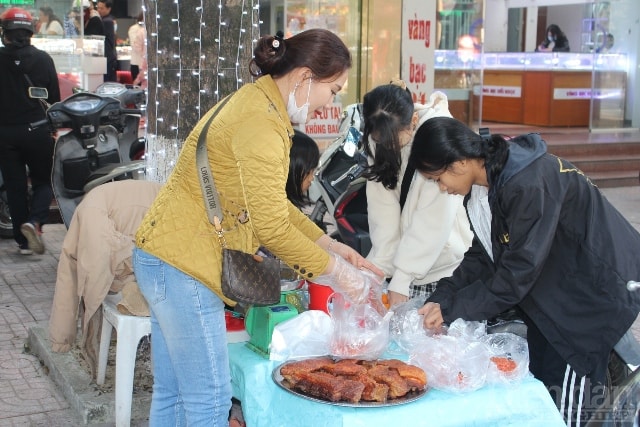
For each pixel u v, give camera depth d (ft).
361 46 32.19
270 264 8.30
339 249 9.68
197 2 13.92
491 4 55.01
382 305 9.60
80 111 18.53
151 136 14.93
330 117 31.53
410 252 11.10
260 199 7.73
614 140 40.06
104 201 12.32
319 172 14.84
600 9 44.50
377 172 11.31
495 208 9.05
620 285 9.09
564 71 48.14
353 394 7.89
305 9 31.53
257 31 14.20
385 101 10.96
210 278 8.06
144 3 14.79
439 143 8.95
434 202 11.07
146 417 12.17
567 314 9.40
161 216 8.15
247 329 9.56
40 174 21.81
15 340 15.92
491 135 9.18
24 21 20.86
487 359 8.64
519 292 8.94
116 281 12.14
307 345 9.07
